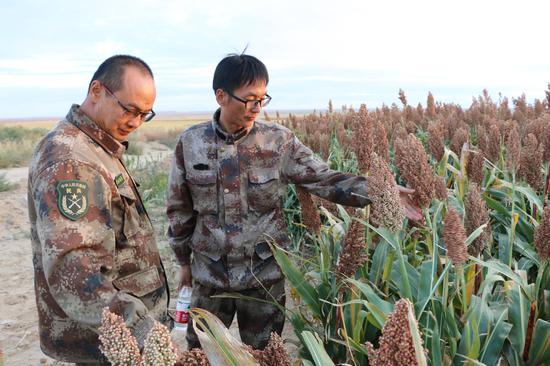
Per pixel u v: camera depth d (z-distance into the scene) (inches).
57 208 72.7
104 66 83.4
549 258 101.9
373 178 90.7
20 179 575.8
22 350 173.5
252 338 125.4
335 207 154.3
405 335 51.5
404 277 94.2
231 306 127.5
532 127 210.5
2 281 243.1
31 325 193.0
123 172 90.0
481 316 99.5
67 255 71.2
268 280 118.4
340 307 99.8
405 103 412.8
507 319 106.9
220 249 116.9
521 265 137.6
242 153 114.9
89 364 86.4
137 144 987.3
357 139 119.3
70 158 76.2
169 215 125.3
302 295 115.3
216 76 109.0
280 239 119.7
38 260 83.6
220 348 61.2
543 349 101.1
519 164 149.1
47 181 74.2
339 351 114.2
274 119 463.5
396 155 115.3
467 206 108.5
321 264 119.5
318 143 276.2
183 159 119.0
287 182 121.0
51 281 71.4
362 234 102.3
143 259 90.2
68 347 81.8
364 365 105.7
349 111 393.4
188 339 128.4
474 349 86.6
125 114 84.2
